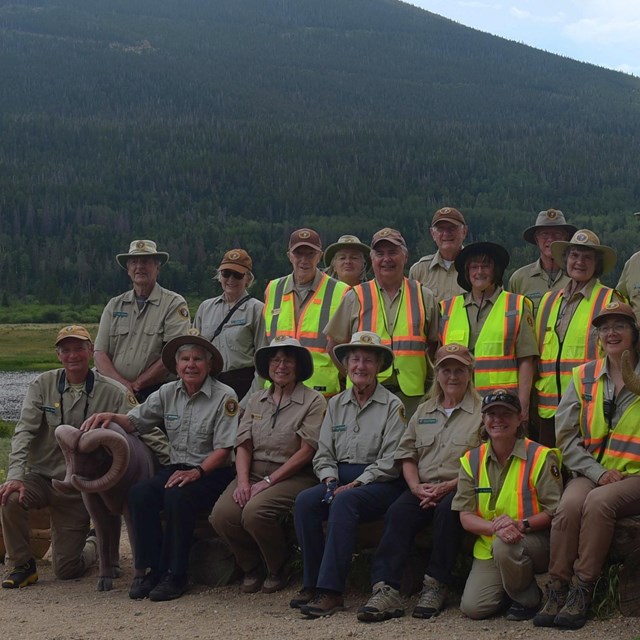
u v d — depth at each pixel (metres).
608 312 6.67
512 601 6.65
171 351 8.00
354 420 7.43
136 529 7.60
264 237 188.50
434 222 9.45
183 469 7.85
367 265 10.27
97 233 178.38
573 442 6.76
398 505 6.96
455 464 7.03
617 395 6.68
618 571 6.37
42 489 8.27
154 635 6.39
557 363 7.81
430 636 6.14
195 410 7.88
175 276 142.88
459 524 6.88
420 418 7.23
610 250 7.79
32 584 8.23
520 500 6.64
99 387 8.26
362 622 6.57
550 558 6.46
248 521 7.36
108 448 7.58
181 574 7.57
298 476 7.62
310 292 8.87
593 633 6.06
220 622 6.71
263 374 7.84
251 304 9.15
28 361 71.44
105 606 7.32
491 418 6.73
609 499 6.28
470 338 8.02
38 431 8.34
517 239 189.88
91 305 133.75
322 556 7.08
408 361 8.09
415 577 7.29
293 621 6.66
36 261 151.00
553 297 8.03
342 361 7.56
